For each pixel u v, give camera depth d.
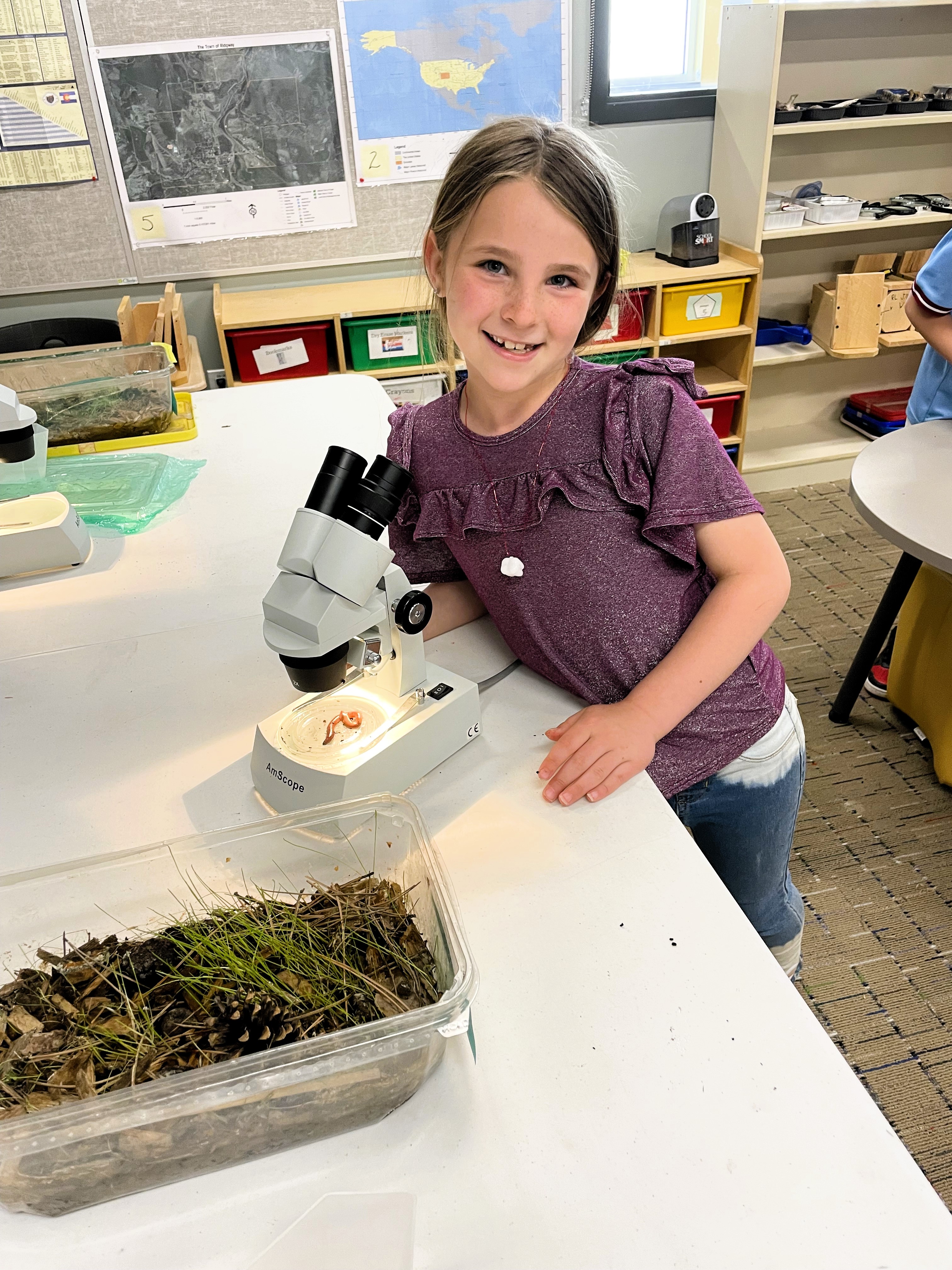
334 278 3.10
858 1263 0.54
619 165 0.99
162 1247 0.57
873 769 2.11
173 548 1.45
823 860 1.88
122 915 0.74
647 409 0.98
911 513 1.52
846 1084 0.64
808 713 2.30
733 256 3.08
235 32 2.68
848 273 3.44
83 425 1.82
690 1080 0.64
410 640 0.90
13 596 1.34
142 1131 0.56
